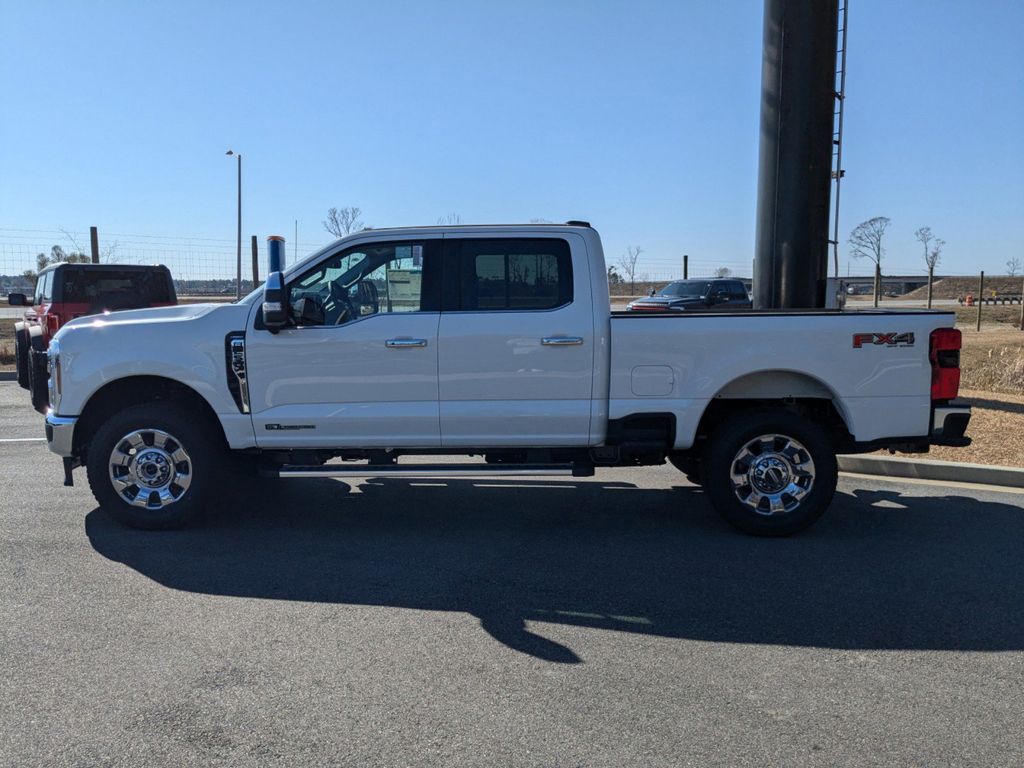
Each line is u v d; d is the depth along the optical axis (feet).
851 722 11.23
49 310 38.65
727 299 70.79
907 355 19.27
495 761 10.25
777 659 13.17
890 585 16.47
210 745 10.59
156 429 19.63
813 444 19.26
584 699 11.84
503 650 13.46
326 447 19.80
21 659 13.00
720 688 12.19
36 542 19.03
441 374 19.26
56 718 11.24
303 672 12.62
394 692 12.01
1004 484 24.48
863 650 13.51
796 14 29.35
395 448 19.98
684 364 19.24
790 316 19.21
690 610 15.20
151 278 41.24
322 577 16.90
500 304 19.45
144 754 10.37
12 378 50.44
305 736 10.80
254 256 68.74
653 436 19.49
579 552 18.61
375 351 19.21
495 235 19.45
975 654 13.38
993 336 79.51
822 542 19.29
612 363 19.27
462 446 19.65
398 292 19.63
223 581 16.61
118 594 15.83
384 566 17.61
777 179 30.27
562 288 19.39
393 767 10.11
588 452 19.93
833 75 29.99
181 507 19.79
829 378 19.22
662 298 69.62
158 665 12.83
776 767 10.16
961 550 18.65
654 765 10.18
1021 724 11.21
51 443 19.93
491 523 21.01
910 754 10.46
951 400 19.53
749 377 20.04
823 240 30.58
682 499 23.49
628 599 15.74
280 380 19.40
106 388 20.51
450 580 16.78
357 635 14.02
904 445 19.56
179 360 19.35
